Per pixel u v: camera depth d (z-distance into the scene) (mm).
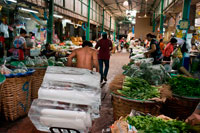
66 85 1960
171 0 9562
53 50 6285
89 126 1829
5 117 3189
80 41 11320
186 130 1695
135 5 19500
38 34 8602
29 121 3234
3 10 6648
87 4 13758
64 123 1786
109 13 24125
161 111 3100
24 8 6188
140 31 22516
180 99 2895
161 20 13375
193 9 8180
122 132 1858
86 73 2068
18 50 5066
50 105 1865
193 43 8055
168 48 6543
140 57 6215
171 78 3475
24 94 3334
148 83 3168
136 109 2686
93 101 1886
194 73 5277
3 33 6664
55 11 8297
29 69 3586
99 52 5961
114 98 2922
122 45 24750
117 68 9383
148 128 1776
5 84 2986
